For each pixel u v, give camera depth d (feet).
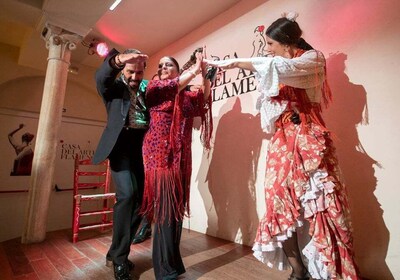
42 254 6.77
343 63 5.92
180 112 5.13
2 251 7.04
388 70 5.25
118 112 5.31
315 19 6.53
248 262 5.98
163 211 4.71
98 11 8.50
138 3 8.91
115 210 5.14
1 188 12.69
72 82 15.05
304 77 4.15
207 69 5.89
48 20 8.74
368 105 5.47
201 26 10.04
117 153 5.40
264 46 7.63
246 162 7.75
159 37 11.09
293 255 4.24
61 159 14.34
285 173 4.04
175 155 4.92
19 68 13.50
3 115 13.12
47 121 8.77
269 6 7.66
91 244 7.71
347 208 3.76
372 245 5.18
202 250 6.90
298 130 4.14
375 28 5.50
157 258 4.70
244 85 8.02
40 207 8.23
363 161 5.45
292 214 3.86
